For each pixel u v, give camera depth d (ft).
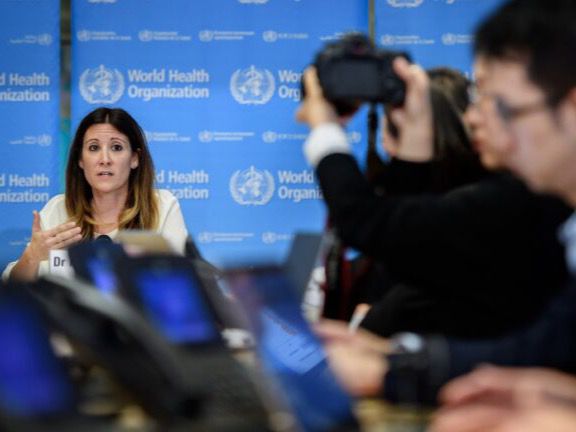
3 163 22.59
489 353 6.83
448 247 7.75
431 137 8.41
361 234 7.82
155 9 22.81
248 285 6.15
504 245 7.75
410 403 6.84
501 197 7.72
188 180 22.86
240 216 22.97
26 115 22.62
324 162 8.00
